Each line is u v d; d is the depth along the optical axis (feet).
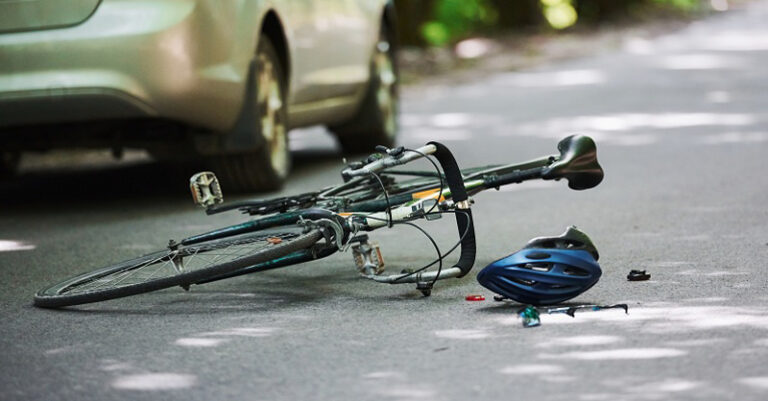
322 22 71.00
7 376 31.55
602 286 39.50
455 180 39.78
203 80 57.57
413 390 28.78
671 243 47.26
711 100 108.99
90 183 74.23
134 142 62.39
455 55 183.42
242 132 61.67
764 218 52.24
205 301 39.70
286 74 66.44
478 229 52.60
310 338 34.14
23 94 55.93
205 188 41.37
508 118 102.06
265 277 43.42
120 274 40.63
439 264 42.11
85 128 61.67
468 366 30.50
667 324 33.96
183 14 56.85
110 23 55.93
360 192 44.75
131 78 56.08
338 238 38.65
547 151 78.74
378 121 81.20
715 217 52.95
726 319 34.35
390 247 49.29
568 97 119.14
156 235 54.44
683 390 27.86
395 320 35.86
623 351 31.27
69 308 39.42
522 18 258.57
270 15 64.69
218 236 40.47
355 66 76.79
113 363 32.37
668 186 62.69
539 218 54.80
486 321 35.14
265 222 39.73
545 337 33.01
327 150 87.51
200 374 30.91
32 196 69.72
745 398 27.12
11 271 47.55
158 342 34.42
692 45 194.49
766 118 92.94
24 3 55.88
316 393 28.89
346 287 41.14
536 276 35.32
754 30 230.68
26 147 62.75
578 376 29.25
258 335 34.76
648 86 127.03
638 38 220.64
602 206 57.36
